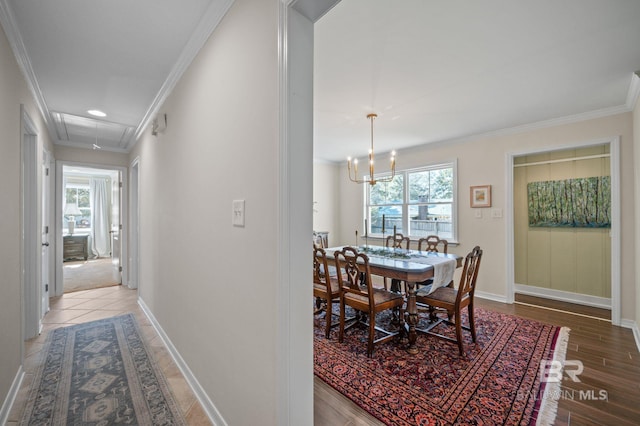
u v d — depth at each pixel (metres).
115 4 1.57
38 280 2.72
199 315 1.85
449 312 2.87
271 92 1.17
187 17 1.68
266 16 1.22
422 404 1.71
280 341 1.10
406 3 1.56
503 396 1.78
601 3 1.56
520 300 3.87
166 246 2.51
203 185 1.81
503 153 3.81
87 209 7.90
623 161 2.96
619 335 2.71
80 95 2.71
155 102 2.82
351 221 5.89
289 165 1.08
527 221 4.19
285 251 1.08
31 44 1.93
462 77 2.39
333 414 1.64
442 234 4.53
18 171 2.01
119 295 4.09
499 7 1.59
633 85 2.49
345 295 2.56
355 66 2.23
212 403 1.65
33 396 1.82
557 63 2.18
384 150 5.02
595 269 3.65
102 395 1.84
